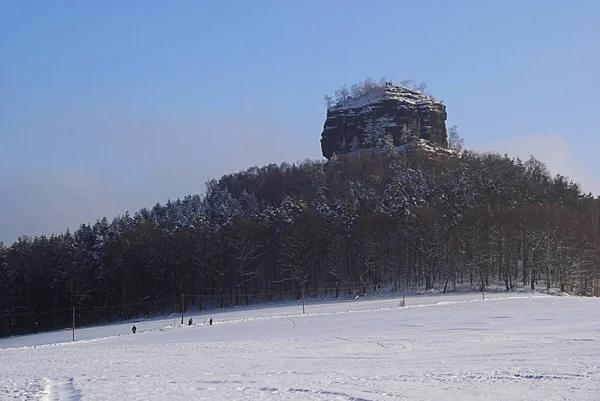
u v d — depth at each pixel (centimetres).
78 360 3544
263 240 11481
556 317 5544
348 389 1928
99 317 11256
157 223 12394
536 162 16588
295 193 15975
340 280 11369
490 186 12619
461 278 10981
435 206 11356
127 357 3628
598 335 3719
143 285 11269
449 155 18662
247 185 18100
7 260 11506
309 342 4216
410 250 11319
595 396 1695
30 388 2238
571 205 13200
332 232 11088
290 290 11169
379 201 11919
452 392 1822
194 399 1872
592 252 10962
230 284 11569
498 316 5912
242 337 5297
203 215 12862
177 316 10000
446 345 3562
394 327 5359
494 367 2375
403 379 2123
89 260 11356
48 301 11469
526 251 10700
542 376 2053
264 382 2189
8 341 8562
